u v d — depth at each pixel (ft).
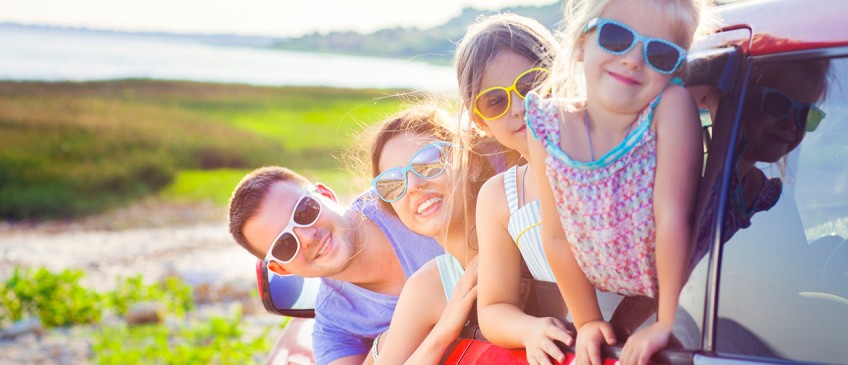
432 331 8.08
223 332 27.37
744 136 6.13
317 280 11.34
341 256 10.46
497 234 7.59
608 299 6.63
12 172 85.40
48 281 32.24
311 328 11.28
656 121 6.16
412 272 10.46
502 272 7.54
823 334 6.07
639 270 6.33
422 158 9.38
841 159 6.26
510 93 7.86
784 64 6.21
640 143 6.16
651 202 6.18
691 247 5.99
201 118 147.33
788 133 6.25
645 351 5.97
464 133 8.81
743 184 6.10
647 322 6.24
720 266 5.85
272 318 31.27
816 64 6.13
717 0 7.07
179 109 159.12
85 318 31.40
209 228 63.00
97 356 26.96
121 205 78.33
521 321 7.12
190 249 51.55
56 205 74.49
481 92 7.98
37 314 31.37
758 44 6.33
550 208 6.61
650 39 6.02
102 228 65.36
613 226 6.27
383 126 9.95
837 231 6.40
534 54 7.89
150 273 43.01
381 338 9.76
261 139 122.93
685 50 6.25
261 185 10.69
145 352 25.62
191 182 94.48
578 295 6.71
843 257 6.38
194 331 27.58
